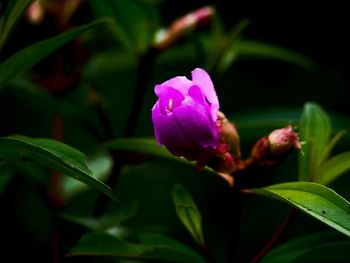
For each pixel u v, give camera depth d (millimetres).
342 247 329
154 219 518
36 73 413
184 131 302
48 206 399
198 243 340
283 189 303
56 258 381
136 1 385
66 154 288
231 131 322
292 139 324
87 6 412
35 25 401
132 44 399
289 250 344
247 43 453
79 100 417
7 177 379
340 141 421
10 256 475
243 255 533
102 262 392
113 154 393
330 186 526
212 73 425
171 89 302
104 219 377
